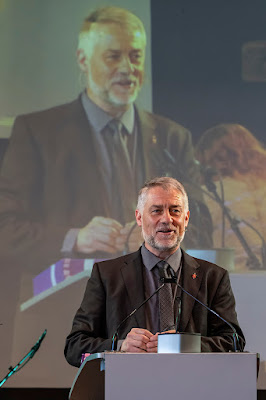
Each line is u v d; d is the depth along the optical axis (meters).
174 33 7.02
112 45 6.97
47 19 6.98
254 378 2.38
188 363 2.39
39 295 6.54
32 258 6.61
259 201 6.84
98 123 6.88
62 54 6.95
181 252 3.75
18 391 6.37
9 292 6.53
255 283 6.68
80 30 6.98
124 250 6.68
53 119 6.86
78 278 6.59
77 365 3.44
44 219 6.68
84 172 6.80
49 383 6.40
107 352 2.48
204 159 6.87
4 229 6.65
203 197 6.80
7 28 6.95
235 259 6.72
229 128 6.93
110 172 6.80
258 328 6.59
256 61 7.02
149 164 6.84
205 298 3.58
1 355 6.40
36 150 6.80
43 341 6.46
